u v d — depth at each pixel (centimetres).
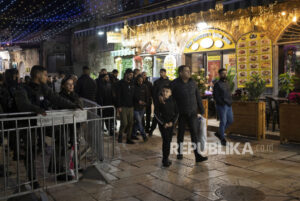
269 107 834
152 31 1380
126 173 486
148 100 765
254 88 749
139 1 1470
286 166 517
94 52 1822
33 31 2358
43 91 424
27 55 2811
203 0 1010
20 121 414
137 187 421
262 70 1003
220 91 675
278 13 943
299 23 897
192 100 545
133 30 1465
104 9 1688
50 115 413
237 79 1075
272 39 969
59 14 1877
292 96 664
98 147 504
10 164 546
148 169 506
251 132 745
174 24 1277
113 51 1616
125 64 1563
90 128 519
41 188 400
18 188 393
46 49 2319
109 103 850
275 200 370
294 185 423
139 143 725
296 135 661
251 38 1022
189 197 382
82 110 451
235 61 1084
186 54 1262
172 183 435
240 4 870
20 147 588
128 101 707
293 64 952
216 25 1123
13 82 592
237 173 479
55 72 2292
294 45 945
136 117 734
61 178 457
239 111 767
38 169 516
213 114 1098
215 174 475
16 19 2033
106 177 446
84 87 765
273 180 444
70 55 2212
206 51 1171
